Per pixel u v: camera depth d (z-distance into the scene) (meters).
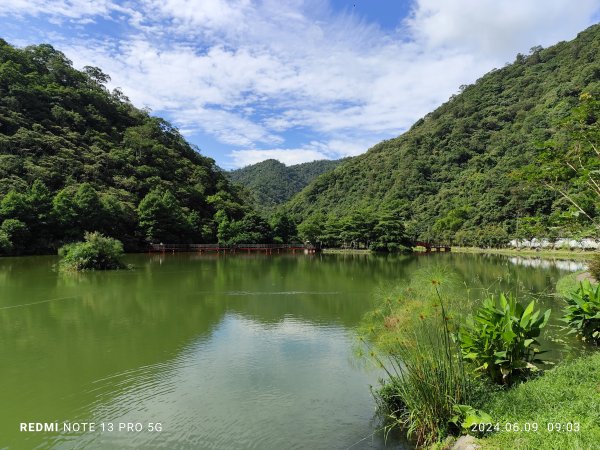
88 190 53.50
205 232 69.81
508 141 97.31
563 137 16.88
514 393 6.53
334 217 83.25
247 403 8.33
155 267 36.72
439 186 104.69
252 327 14.68
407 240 68.19
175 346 12.37
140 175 74.94
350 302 19.48
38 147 62.66
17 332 13.92
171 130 105.31
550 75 121.19
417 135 132.88
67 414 8.02
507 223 68.06
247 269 35.88
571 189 14.71
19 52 83.19
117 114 95.56
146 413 7.99
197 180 86.88
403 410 7.32
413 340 7.01
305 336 13.42
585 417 5.23
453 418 6.11
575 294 11.56
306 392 8.82
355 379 9.52
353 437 6.88
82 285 24.34
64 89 83.12
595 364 7.46
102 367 10.57
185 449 6.70
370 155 140.38
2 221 45.41
